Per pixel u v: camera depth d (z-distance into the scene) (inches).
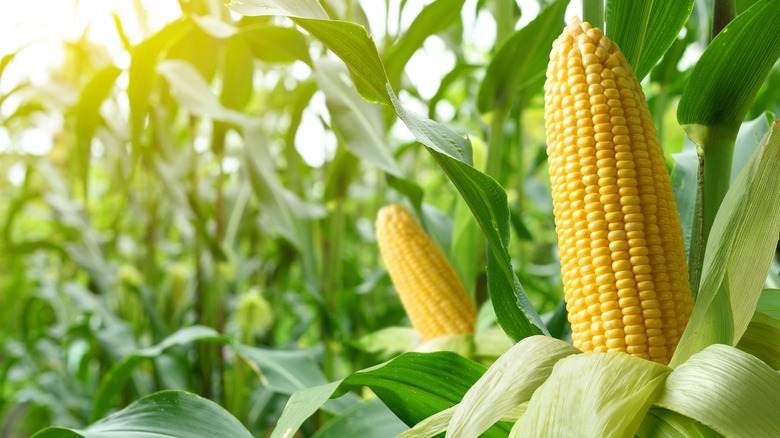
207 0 57.9
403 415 37.0
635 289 34.2
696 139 35.8
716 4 36.6
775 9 33.7
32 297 84.0
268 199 55.1
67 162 92.7
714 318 33.3
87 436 36.0
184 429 37.3
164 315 69.5
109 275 73.4
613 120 34.5
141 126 54.2
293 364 47.1
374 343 50.2
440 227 49.9
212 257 62.5
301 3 33.3
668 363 34.1
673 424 31.2
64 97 64.8
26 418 83.4
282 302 73.8
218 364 62.6
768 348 35.4
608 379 31.4
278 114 87.5
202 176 91.2
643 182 34.4
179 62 56.6
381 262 73.2
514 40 43.1
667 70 52.2
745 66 34.7
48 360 94.2
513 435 31.9
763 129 40.1
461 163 34.0
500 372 33.3
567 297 35.1
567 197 34.8
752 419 28.3
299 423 34.9
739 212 33.6
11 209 80.1
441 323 44.4
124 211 97.2
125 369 46.8
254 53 55.8
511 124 65.4
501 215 35.0
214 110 55.8
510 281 35.6
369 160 47.0
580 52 34.9
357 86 36.4
